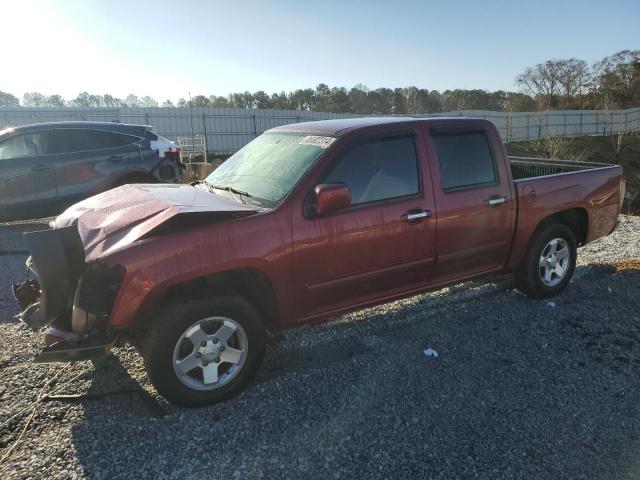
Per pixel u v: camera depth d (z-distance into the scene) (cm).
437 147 419
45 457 280
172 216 315
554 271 503
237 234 329
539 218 472
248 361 341
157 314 328
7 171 818
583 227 527
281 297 354
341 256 367
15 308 498
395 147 399
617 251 678
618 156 4616
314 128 420
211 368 330
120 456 281
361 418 313
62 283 314
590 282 551
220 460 278
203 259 317
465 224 423
